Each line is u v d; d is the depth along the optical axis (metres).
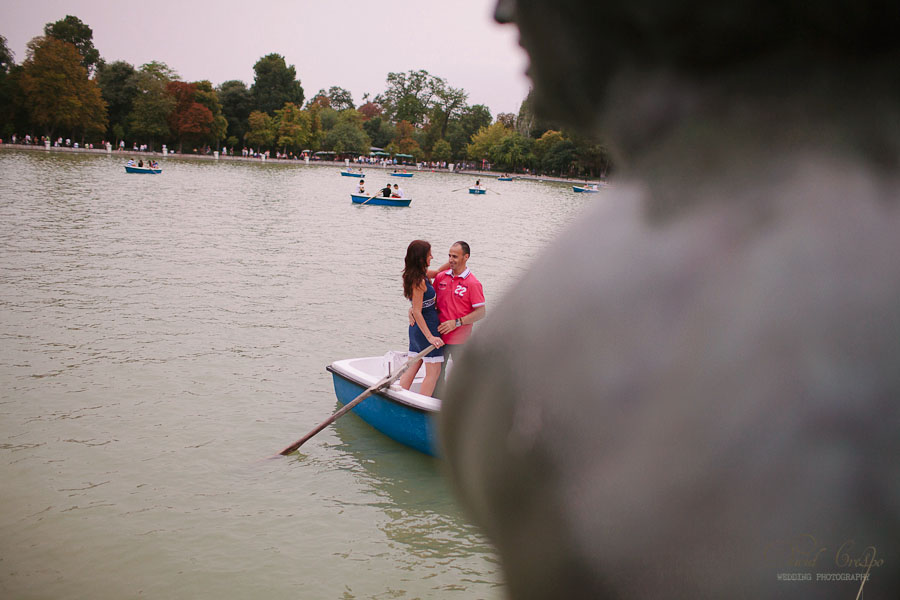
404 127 146.12
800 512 0.30
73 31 120.62
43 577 5.68
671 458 0.32
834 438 0.30
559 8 0.39
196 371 10.66
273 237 27.78
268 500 7.02
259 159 125.44
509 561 0.37
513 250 27.80
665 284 0.34
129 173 62.09
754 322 0.32
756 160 0.36
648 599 0.31
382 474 7.70
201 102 117.44
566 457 0.34
